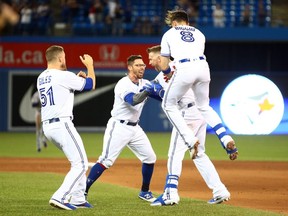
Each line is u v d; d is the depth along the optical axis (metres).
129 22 69.38
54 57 21.94
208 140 60.22
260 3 69.88
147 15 72.69
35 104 48.03
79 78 21.66
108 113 66.88
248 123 65.62
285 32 66.69
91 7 69.06
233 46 70.00
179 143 22.25
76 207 21.61
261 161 41.88
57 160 42.19
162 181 31.56
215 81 66.00
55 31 67.31
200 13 72.69
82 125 66.94
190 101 22.72
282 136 63.75
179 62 21.38
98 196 25.52
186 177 33.00
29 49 66.00
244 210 21.73
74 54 65.88
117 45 66.12
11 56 65.94
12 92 66.31
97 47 66.12
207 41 67.06
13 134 65.06
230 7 73.62
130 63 23.42
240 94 65.69
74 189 21.28
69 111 21.56
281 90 65.75
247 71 70.25
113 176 33.62
